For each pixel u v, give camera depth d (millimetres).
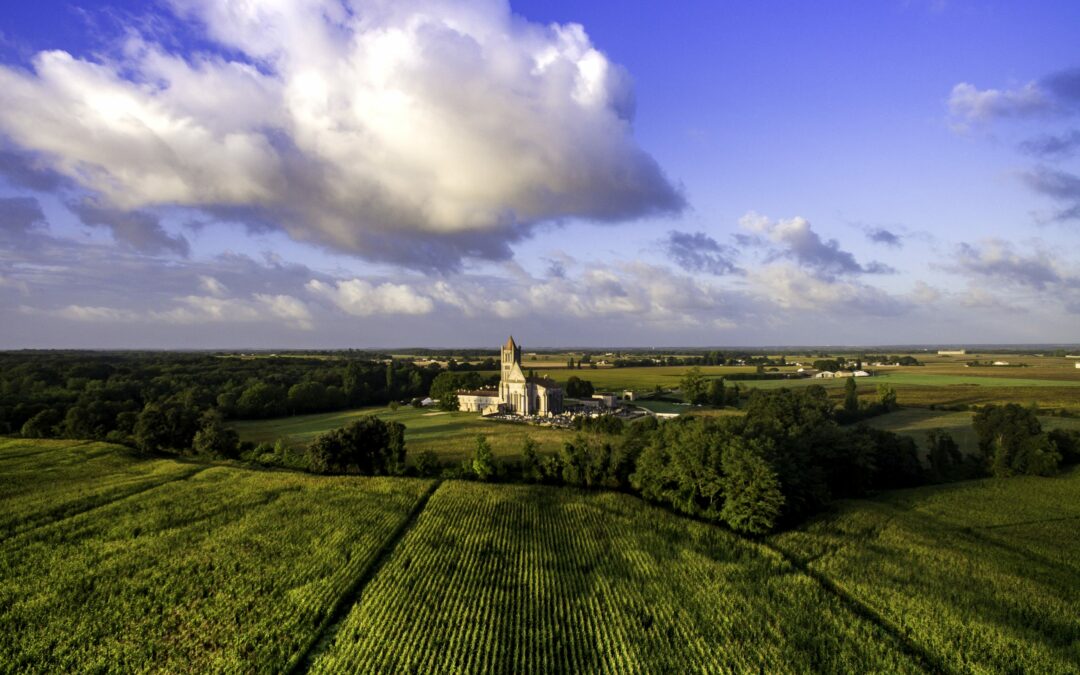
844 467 78375
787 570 51031
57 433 110125
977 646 38750
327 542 55500
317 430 134375
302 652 37250
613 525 62375
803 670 35531
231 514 63750
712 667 35594
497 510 66688
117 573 48656
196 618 41406
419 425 141750
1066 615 43312
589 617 41781
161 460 93000
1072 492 77438
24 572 48812
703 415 153125
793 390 163125
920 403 160875
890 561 53188
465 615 41875
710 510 65875
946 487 80750
